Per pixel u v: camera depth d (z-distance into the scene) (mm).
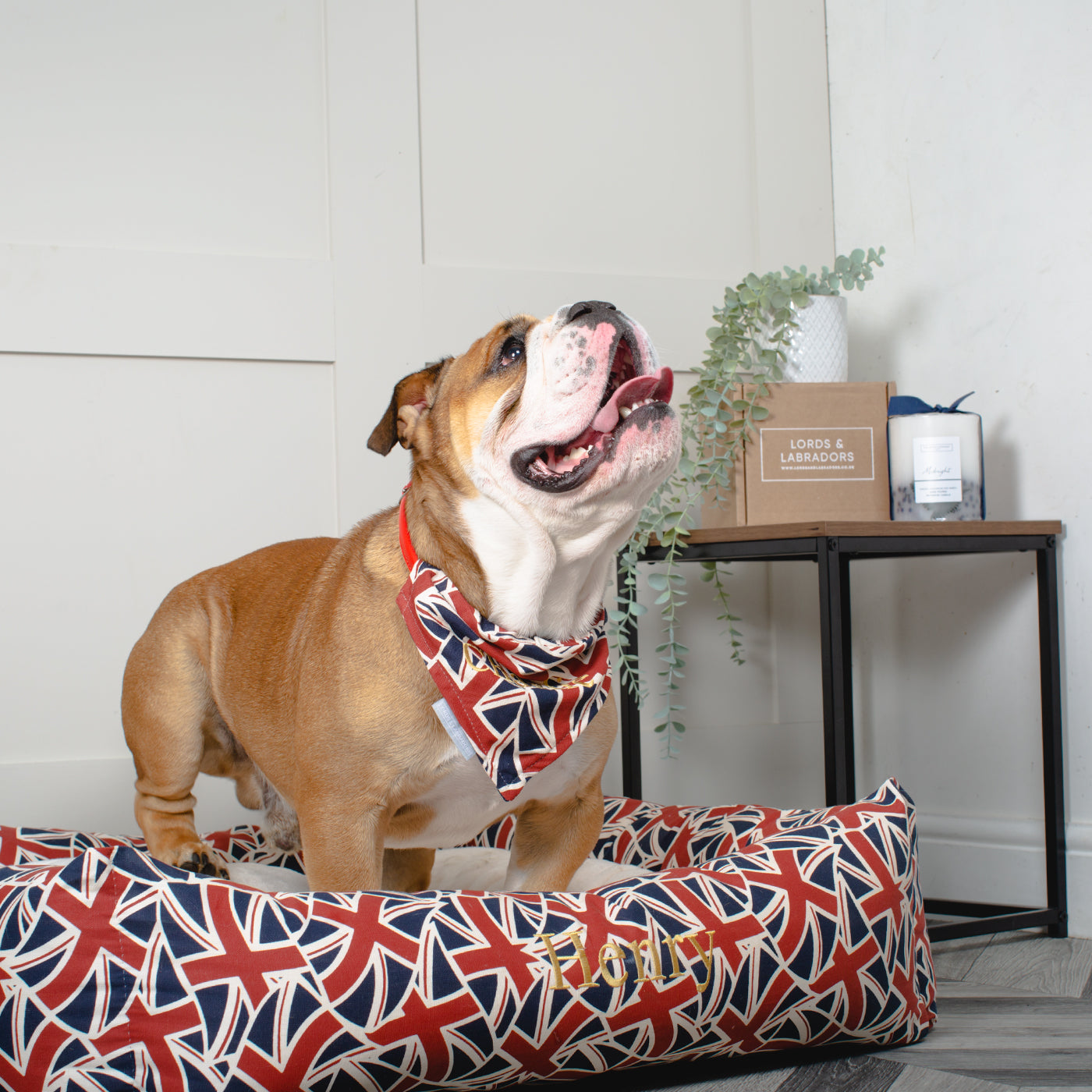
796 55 2969
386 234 2611
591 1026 1281
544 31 2783
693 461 2346
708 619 2855
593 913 1355
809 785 2916
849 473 2309
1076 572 2314
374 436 1677
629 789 2541
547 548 1561
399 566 1621
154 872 1253
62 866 1245
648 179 2863
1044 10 2418
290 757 1769
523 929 1307
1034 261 2426
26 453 2391
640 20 2871
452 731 1517
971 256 2576
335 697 1561
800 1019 1410
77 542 2414
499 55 2740
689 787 2818
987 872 2445
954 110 2631
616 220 2828
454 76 2697
